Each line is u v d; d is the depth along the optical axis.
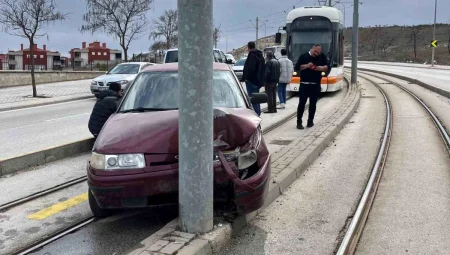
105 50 68.38
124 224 5.05
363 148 8.80
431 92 21.16
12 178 6.95
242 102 6.02
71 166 7.70
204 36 3.99
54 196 6.09
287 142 9.06
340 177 6.80
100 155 4.50
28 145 9.49
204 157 4.13
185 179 4.15
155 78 6.27
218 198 4.57
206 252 4.00
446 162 7.64
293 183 6.50
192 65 3.99
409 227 4.89
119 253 4.34
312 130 10.03
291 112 14.03
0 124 12.59
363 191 6.11
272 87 13.61
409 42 90.44
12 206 5.67
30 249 4.43
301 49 19.48
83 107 16.94
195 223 4.20
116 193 4.36
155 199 4.47
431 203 5.61
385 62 67.94
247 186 4.41
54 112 15.39
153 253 3.75
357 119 12.68
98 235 4.77
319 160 7.90
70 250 4.41
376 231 4.82
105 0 27.05
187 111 4.05
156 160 4.43
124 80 18.67
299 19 19.61
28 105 17.12
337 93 20.42
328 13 19.38
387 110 14.38
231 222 4.61
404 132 10.57
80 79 31.36
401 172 7.05
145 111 5.64
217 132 4.62
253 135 4.80
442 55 69.56
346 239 4.53
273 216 5.25
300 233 4.76
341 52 20.53
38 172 7.30
